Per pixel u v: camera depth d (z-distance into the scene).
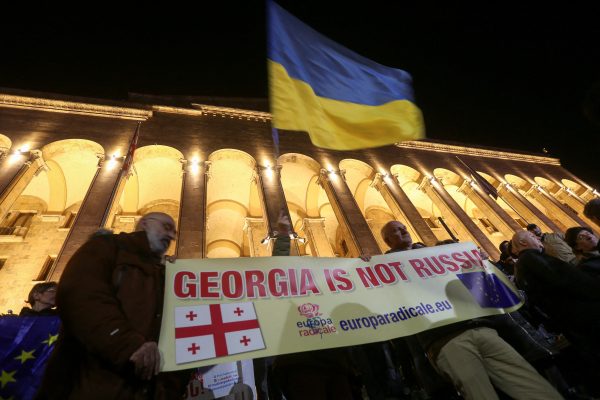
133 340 2.10
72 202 19.80
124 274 2.59
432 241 18.09
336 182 20.17
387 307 3.94
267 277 3.82
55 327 4.62
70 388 2.13
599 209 4.50
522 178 27.42
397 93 6.30
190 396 4.18
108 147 16.70
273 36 5.79
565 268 3.65
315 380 3.44
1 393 4.02
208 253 26.11
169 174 20.19
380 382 5.32
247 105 24.27
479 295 4.32
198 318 3.14
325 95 5.76
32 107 17.05
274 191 17.48
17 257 16.03
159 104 22.02
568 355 4.55
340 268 4.26
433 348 3.97
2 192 12.84
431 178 23.44
